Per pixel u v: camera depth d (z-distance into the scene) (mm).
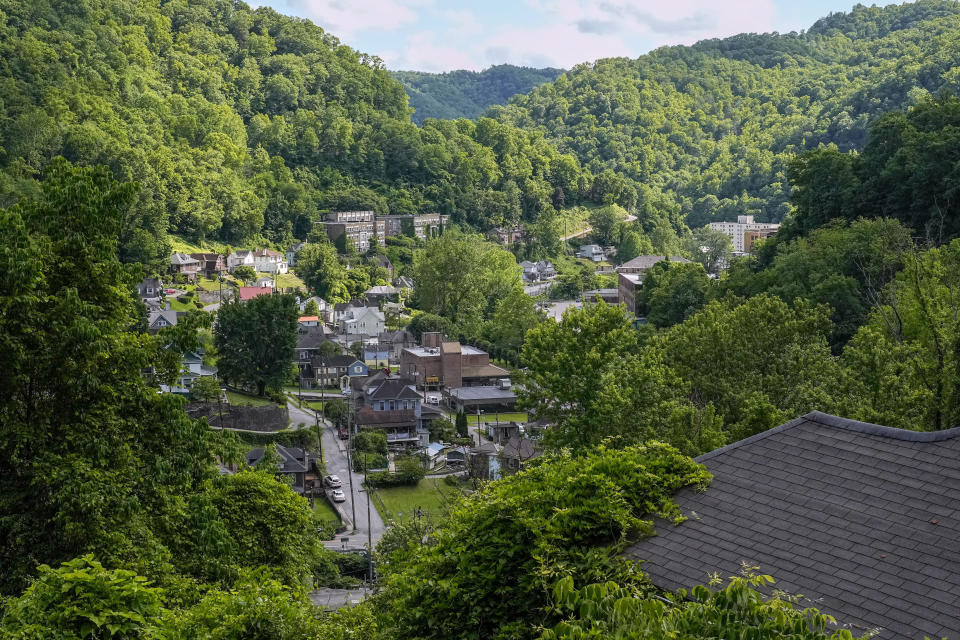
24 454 26750
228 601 20016
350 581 63312
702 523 16328
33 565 24984
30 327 26016
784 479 16766
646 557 15953
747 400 41062
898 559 14117
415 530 58781
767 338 51625
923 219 98375
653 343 59688
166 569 26297
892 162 102250
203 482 31062
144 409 28516
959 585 13305
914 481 15586
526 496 18281
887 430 16969
